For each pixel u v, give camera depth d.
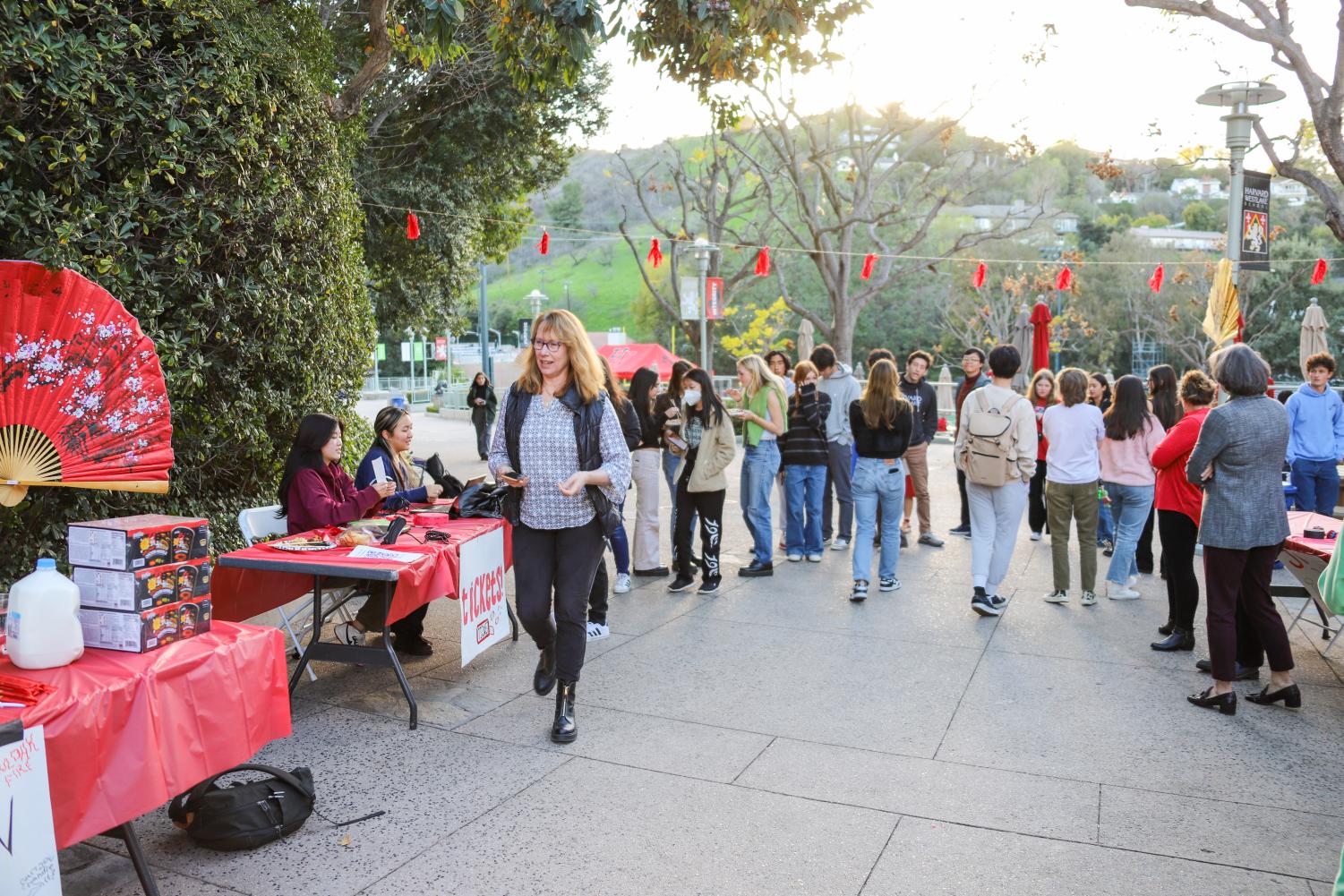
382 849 3.28
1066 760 4.05
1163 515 5.58
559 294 107.69
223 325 6.14
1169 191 80.50
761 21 6.23
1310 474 8.08
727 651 5.63
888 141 24.20
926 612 6.52
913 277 54.75
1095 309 49.94
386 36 7.86
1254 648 5.14
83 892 2.98
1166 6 12.14
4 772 2.25
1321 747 4.18
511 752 4.13
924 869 3.15
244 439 6.61
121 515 5.84
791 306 25.55
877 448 6.76
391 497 5.49
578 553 4.23
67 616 2.75
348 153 8.59
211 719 2.98
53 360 3.43
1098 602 6.86
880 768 3.97
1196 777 3.88
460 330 18.98
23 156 4.87
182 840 3.35
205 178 5.85
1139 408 6.66
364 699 4.80
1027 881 3.07
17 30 4.65
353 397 8.05
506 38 6.73
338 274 7.43
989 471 6.14
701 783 3.81
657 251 18.28
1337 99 11.82
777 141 28.14
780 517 9.23
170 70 5.59
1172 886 3.04
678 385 7.26
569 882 3.06
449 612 6.59
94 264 5.22
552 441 4.12
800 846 3.30
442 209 14.98
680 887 3.03
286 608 6.20
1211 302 10.70
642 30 7.09
